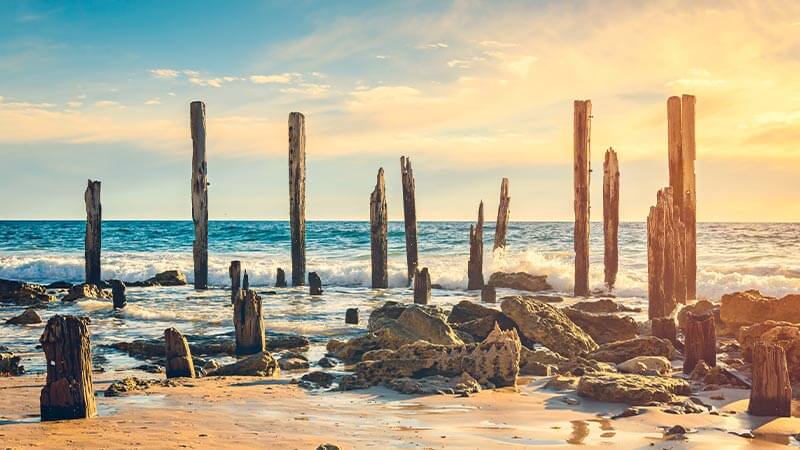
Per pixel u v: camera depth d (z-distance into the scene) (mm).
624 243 55406
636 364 14188
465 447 8789
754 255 45188
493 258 39594
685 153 26328
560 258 46031
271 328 21172
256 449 8477
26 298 29906
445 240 60281
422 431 9617
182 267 43281
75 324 10180
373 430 9641
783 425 9930
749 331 14922
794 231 64250
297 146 34781
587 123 29906
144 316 24578
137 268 43531
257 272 39906
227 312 25500
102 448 8422
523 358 15172
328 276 39531
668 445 8914
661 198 23281
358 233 66188
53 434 9109
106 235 80000
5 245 71188
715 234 60938
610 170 33781
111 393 12328
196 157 33938
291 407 11227
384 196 35406
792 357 13289
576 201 30359
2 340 20047
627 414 10578
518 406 11320
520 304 17609
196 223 34188
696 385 12930
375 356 14297
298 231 35250
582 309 26641
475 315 19500
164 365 15914
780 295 30062
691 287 26656
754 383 10664
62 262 46500
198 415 10469
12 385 13375
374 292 33562
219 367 15266
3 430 9352
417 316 17359
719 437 9328
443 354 13430
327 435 9297
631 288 33125
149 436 9031
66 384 10094
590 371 14125
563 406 11312
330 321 23000
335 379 13852
